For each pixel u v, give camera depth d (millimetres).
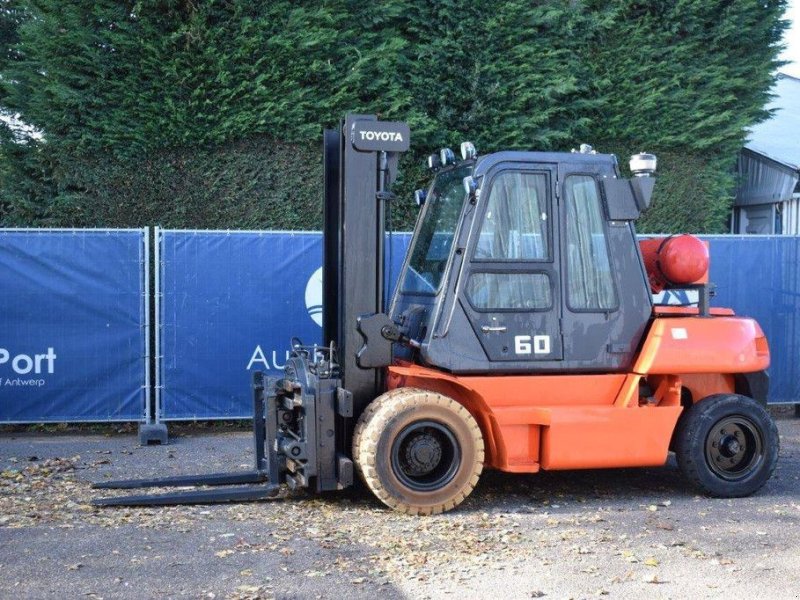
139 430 10148
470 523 6867
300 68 12539
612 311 7602
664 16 14766
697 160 15141
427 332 7438
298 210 12781
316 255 10844
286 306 10797
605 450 7430
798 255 11773
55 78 11852
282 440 7539
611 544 6336
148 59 11945
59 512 7023
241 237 10656
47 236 10242
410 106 13445
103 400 10414
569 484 8266
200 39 12055
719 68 15023
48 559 5887
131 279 10422
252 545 6207
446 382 7500
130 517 6902
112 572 5652
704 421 7715
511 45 13852
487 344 7359
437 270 7656
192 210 12438
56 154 11992
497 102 13773
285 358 10812
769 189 16484
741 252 11641
